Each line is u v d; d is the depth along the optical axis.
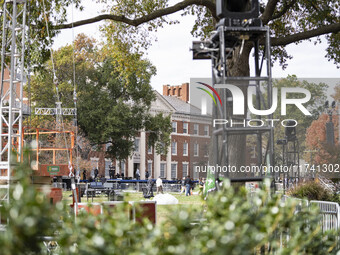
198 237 4.49
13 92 19.77
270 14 17.53
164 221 4.46
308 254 5.13
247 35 10.35
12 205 4.02
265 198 4.95
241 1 10.27
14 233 3.83
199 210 4.94
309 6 21.11
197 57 11.14
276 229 5.02
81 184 34.78
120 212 4.56
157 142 72.19
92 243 4.18
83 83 61.50
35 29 21.09
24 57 20.84
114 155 65.19
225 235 4.14
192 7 24.30
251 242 4.30
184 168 90.38
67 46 62.22
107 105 60.88
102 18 19.53
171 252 4.11
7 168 16.88
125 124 62.66
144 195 36.09
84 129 62.69
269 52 10.48
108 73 61.66
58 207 4.39
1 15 21.05
